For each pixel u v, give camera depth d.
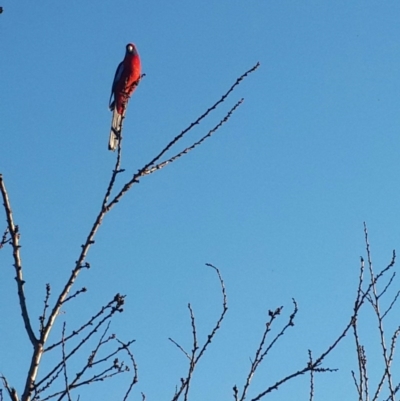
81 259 4.60
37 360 4.29
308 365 5.29
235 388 5.10
